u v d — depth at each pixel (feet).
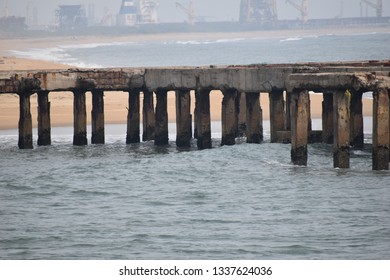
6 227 461.78
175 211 492.54
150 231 452.35
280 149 627.87
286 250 418.10
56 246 429.38
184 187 548.72
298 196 513.45
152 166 611.06
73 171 603.67
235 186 545.85
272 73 628.69
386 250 415.23
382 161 541.34
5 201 520.83
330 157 601.62
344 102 538.88
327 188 525.34
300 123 560.20
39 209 501.15
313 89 550.36
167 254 414.82
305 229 450.71
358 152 629.51
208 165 605.31
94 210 497.46
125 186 555.69
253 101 650.02
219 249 420.77
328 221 463.83
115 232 451.53
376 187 522.06
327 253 412.77
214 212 488.44
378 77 529.04
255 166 593.01
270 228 453.99
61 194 538.06
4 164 640.99
